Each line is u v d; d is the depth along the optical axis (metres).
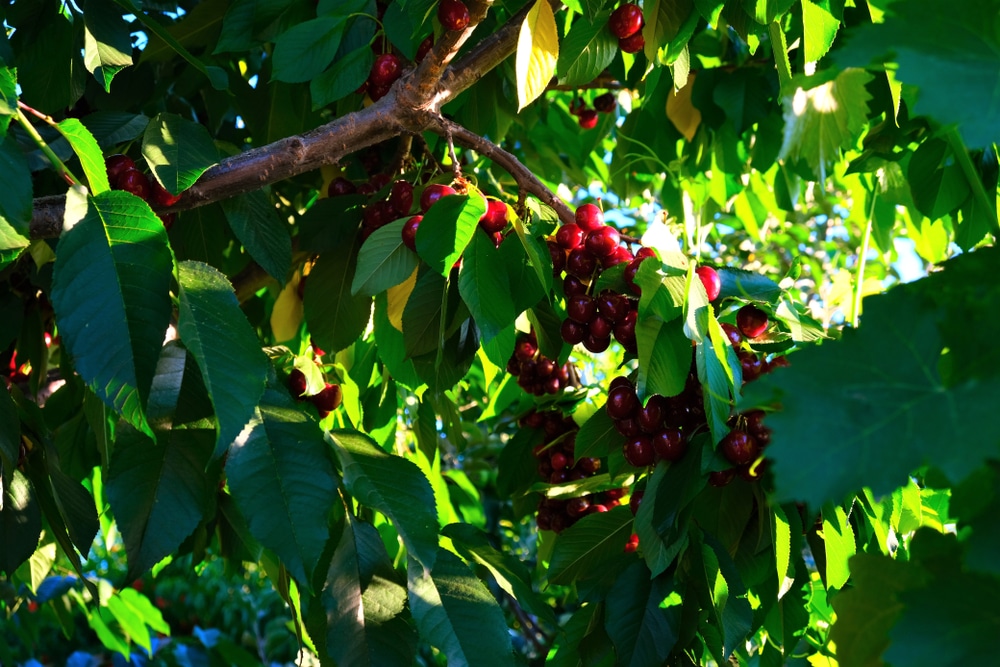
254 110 2.13
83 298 0.98
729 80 2.25
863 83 0.80
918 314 0.58
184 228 1.88
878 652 0.86
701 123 2.42
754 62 2.29
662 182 3.03
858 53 0.57
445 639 1.14
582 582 1.43
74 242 1.00
